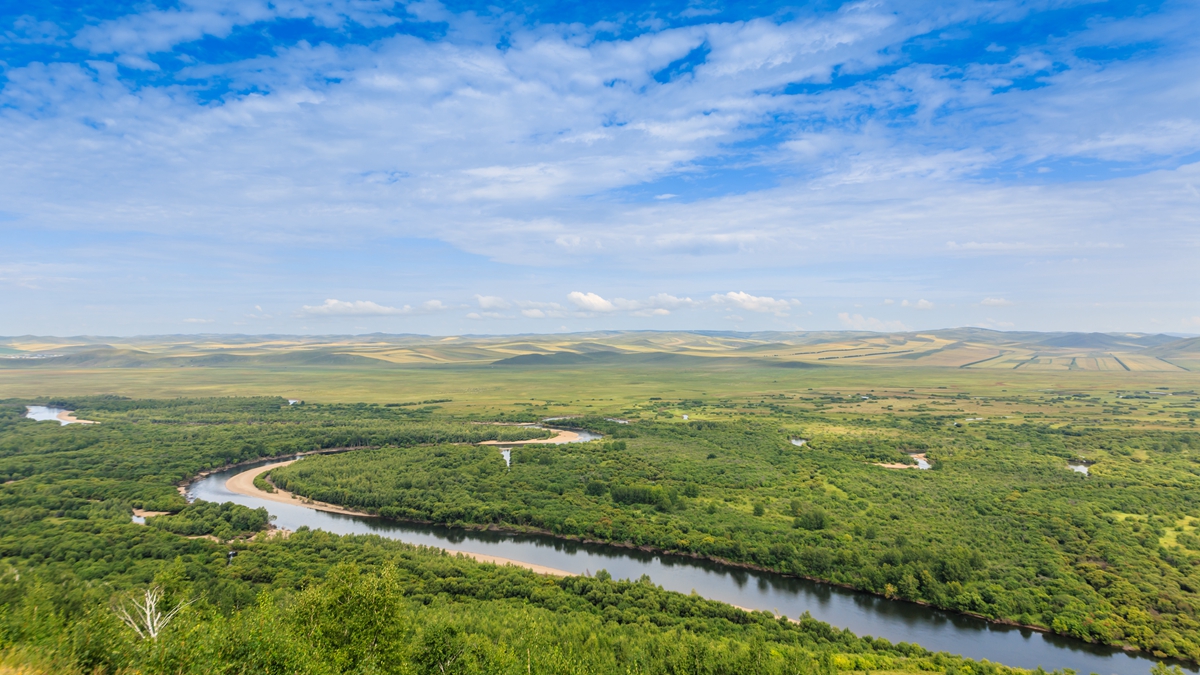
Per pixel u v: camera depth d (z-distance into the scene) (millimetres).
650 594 123062
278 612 72125
